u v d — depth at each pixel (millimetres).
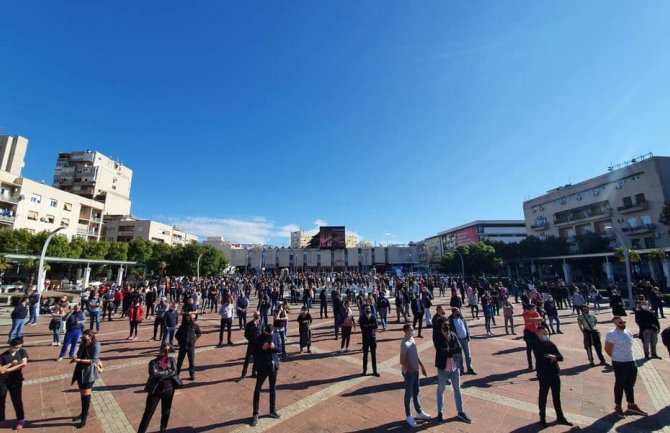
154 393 5047
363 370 8148
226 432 5238
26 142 55781
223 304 11422
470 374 7898
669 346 6203
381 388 7086
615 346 5789
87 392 5566
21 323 12344
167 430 5312
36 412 6039
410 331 5758
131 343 11578
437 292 32906
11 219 43125
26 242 35969
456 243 88875
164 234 72375
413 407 6082
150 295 17578
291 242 151125
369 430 5234
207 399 6598
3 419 5496
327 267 89500
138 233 67375
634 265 35969
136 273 49500
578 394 6562
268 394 6824
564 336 11859
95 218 59656
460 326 8070
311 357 9711
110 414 5965
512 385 7109
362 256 89875
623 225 41438
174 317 10680
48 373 8344
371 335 8078
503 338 11828
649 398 6293
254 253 90625
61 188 67500
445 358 5645
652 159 38688
